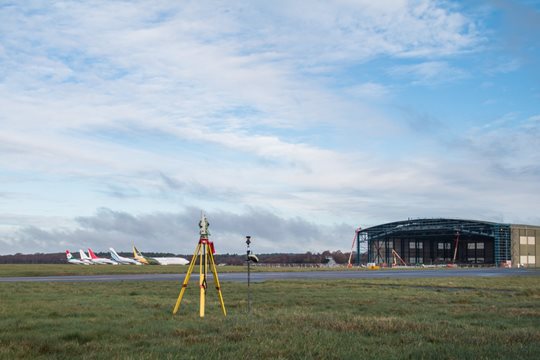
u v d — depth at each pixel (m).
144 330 16.12
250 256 23.12
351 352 12.20
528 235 160.38
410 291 37.09
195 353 12.03
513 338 14.38
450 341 13.97
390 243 181.88
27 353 12.30
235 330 15.73
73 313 21.38
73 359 11.61
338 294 33.34
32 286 42.78
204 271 21.02
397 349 12.69
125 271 92.12
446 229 160.12
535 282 52.62
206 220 21.38
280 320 18.08
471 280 56.16
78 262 189.38
